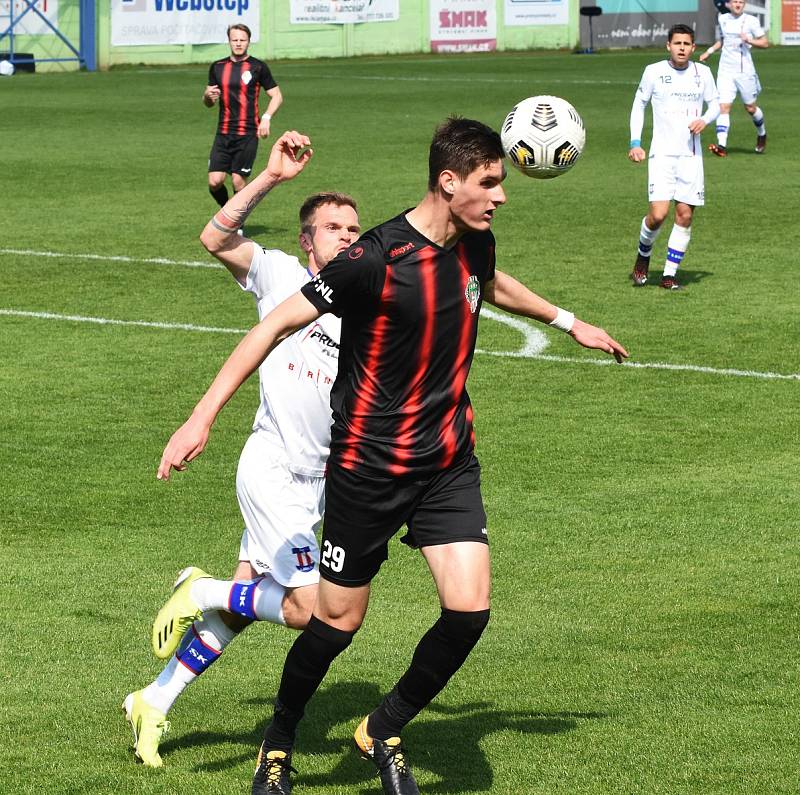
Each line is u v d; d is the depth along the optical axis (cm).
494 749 1684
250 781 1602
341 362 1516
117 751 1680
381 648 2033
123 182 7238
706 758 1645
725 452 3014
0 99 11644
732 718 1756
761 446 3058
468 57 16588
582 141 1753
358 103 11100
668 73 4550
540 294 4647
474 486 1532
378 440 1487
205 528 2558
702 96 4575
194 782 1598
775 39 18288
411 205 6391
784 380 3606
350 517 1510
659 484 2802
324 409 1719
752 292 4669
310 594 1659
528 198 6756
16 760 1648
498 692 1861
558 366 3772
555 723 1756
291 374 1722
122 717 1781
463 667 1948
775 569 2334
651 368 3734
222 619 1680
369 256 1443
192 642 1680
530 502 2695
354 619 1545
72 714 1788
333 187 6962
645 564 2362
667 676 1900
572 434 3150
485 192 1427
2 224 6000
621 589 2250
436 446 1495
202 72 14538
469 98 11388
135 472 2880
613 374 3678
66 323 4250
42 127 9662
